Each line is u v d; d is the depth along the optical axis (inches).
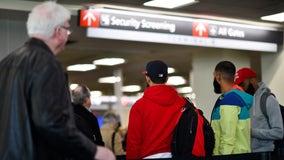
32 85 85.3
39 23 90.6
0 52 274.8
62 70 89.1
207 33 310.8
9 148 85.0
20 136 85.0
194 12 307.0
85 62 539.8
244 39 329.4
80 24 263.9
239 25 327.3
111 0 272.2
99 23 269.3
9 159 84.8
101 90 888.9
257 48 337.7
